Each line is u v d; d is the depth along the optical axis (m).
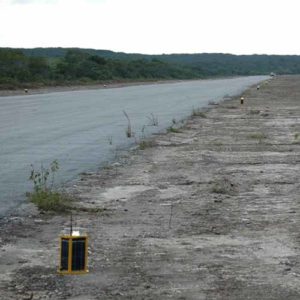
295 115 33.97
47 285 6.66
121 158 17.42
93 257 7.73
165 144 20.91
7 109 38.47
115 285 6.69
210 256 7.83
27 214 10.26
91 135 23.48
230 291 6.53
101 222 9.73
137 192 12.30
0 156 17.58
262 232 9.06
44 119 31.09
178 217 10.05
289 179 13.70
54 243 8.41
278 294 6.45
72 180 13.67
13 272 7.11
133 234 8.95
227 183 13.17
